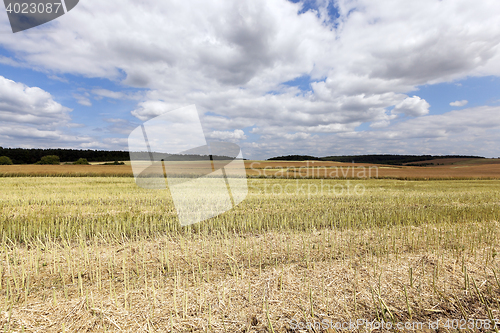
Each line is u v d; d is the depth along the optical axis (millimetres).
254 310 3129
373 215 9109
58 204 10461
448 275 4098
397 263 4598
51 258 4883
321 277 4023
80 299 3350
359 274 4129
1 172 26406
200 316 3000
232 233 6871
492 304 3285
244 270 4355
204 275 4176
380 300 3172
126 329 2760
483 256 4957
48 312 3043
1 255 4852
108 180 21250
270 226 7570
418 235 6379
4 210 8984
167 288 3680
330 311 3125
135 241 6004
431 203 12281
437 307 3246
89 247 5555
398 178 31422
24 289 3646
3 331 2660
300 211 9797
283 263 4738
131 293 3529
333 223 7965
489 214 9094
